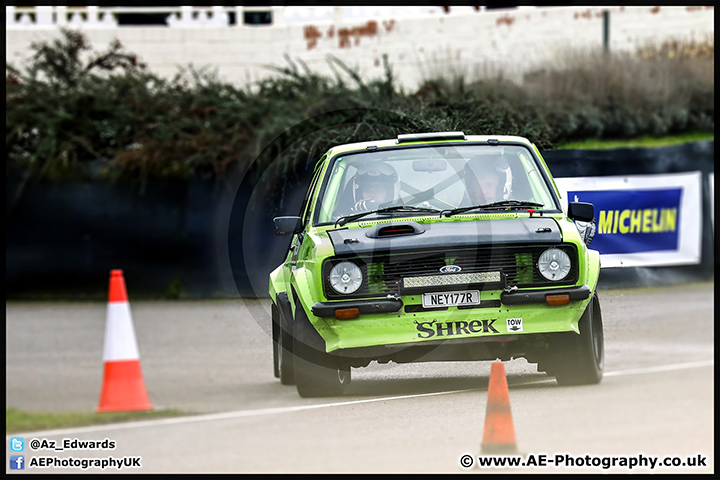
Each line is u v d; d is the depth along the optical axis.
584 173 52.91
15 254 69.81
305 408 27.55
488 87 67.56
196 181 69.94
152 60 94.12
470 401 27.45
